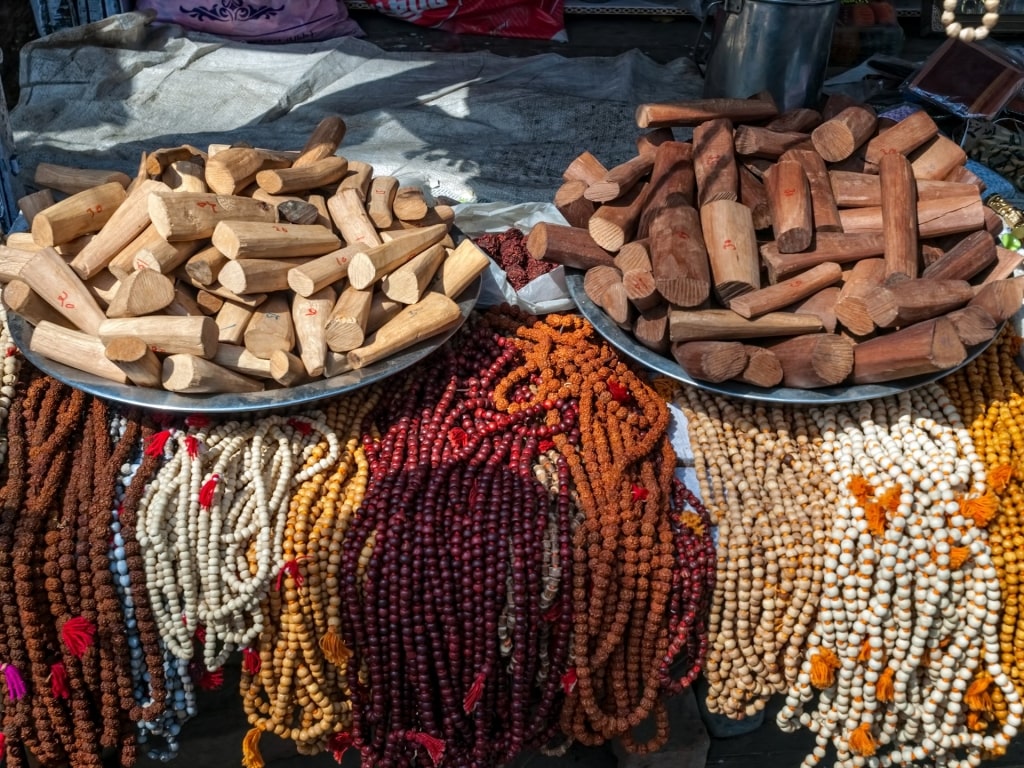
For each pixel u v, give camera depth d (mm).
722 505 1741
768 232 1946
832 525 1683
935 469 1687
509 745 1734
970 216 1860
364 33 4281
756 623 1727
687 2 4613
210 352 1651
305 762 2197
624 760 2117
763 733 2312
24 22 4176
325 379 1705
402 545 1624
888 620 1681
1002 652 1718
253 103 3549
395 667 1659
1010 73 3172
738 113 2059
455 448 1784
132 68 3615
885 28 3973
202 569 1604
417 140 3287
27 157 3129
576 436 1805
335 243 1847
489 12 4371
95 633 1631
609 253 1902
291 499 1698
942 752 1787
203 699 2150
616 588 1669
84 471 1672
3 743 1695
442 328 1804
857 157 2016
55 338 1676
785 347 1730
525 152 3182
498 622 1646
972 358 1719
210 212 1729
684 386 1901
